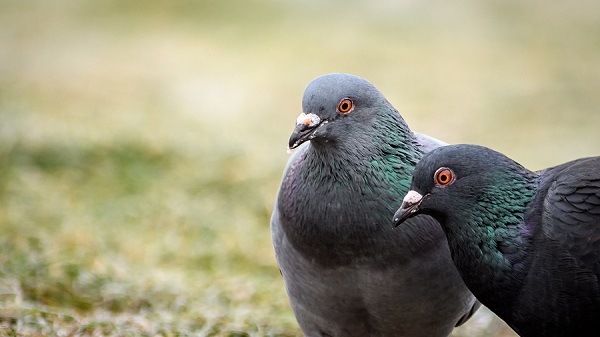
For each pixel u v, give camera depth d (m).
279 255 8.13
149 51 26.39
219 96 22.02
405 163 7.71
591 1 32.09
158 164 15.98
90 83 22.81
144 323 9.62
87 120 18.55
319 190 7.59
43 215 13.34
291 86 23.09
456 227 7.07
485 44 27.61
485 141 18.86
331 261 7.59
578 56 26.14
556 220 6.81
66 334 9.02
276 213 8.16
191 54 26.03
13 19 30.48
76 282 10.73
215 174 15.60
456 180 7.03
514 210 6.98
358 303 7.84
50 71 24.08
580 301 6.75
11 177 14.56
